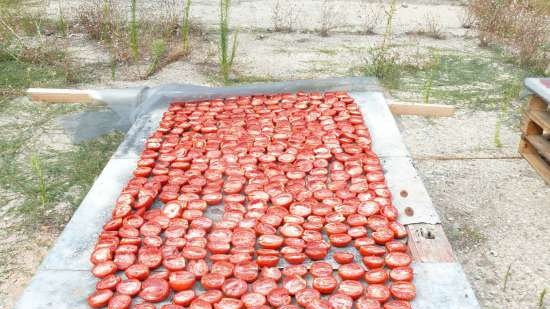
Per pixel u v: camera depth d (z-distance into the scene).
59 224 3.67
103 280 2.57
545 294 3.16
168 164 3.65
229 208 3.14
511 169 4.48
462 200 4.06
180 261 2.71
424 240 2.90
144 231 2.94
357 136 3.95
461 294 2.54
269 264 2.71
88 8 8.10
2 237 3.54
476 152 4.75
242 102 4.63
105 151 4.55
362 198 3.23
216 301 2.49
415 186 3.40
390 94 5.88
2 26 7.34
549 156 4.24
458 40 8.01
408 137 4.98
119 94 4.88
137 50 6.77
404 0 10.30
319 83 4.89
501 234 3.69
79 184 4.09
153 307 2.44
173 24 7.77
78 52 6.97
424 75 6.49
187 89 4.80
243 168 3.55
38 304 2.46
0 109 5.20
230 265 2.69
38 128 4.87
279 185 3.34
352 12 9.38
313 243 2.85
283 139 3.96
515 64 6.91
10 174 4.18
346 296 2.51
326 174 3.51
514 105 5.71
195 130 4.12
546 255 3.48
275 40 7.81
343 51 7.36
